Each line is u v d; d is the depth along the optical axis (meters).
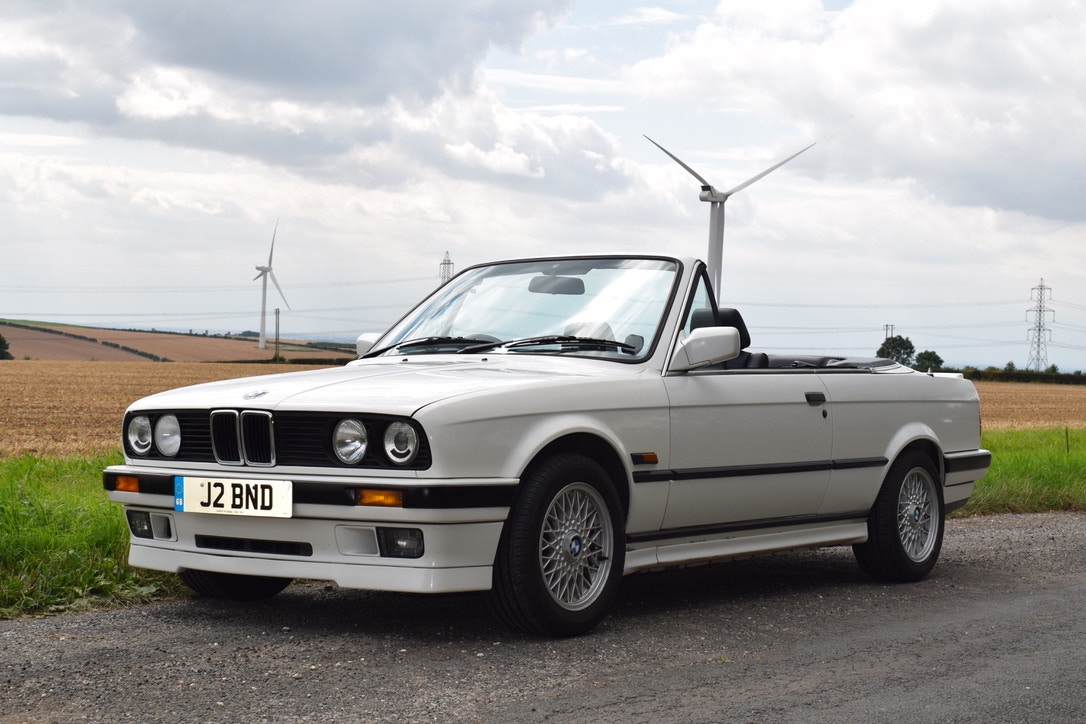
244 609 5.19
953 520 9.79
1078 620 5.29
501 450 4.45
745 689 3.93
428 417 4.28
